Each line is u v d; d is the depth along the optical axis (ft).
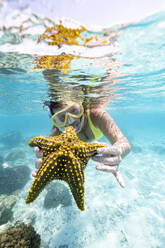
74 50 10.44
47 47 9.67
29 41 8.70
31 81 21.27
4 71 17.46
